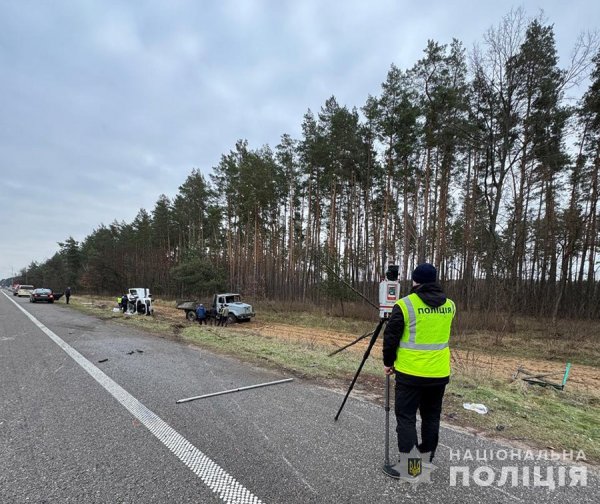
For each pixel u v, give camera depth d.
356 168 28.22
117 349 8.62
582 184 23.72
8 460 3.20
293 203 33.50
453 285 25.94
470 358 11.53
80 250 71.88
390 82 23.22
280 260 37.12
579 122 21.95
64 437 3.68
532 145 20.02
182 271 35.00
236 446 3.49
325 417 4.27
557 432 3.94
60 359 7.42
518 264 19.72
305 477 2.94
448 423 4.14
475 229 23.91
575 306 23.84
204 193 42.50
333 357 8.15
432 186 23.77
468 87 20.52
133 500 2.61
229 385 5.61
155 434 3.76
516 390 6.05
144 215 60.22
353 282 30.00
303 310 27.42
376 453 3.38
